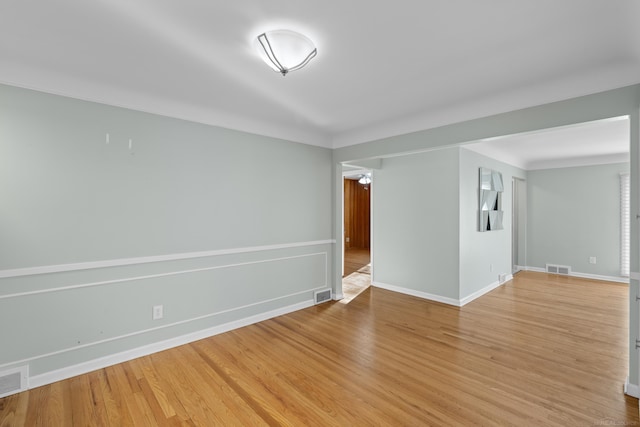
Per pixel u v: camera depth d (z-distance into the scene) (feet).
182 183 9.52
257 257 11.43
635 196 6.84
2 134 6.87
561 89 7.64
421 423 6.05
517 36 5.75
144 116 8.78
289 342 9.71
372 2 4.77
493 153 16.10
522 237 21.12
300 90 8.41
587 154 17.38
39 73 7.18
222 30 5.59
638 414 6.28
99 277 8.12
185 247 9.59
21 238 7.09
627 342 9.68
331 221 14.14
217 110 10.03
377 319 11.69
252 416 6.28
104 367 8.14
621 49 6.16
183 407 6.55
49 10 5.01
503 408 6.50
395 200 15.65
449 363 8.38
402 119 10.96
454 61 6.75
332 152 14.02
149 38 5.87
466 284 13.79
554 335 10.23
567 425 5.98
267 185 11.67
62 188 7.57
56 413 6.34
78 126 7.76
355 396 6.93
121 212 8.43
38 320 7.30
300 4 4.83
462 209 13.44
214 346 9.41
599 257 18.37
